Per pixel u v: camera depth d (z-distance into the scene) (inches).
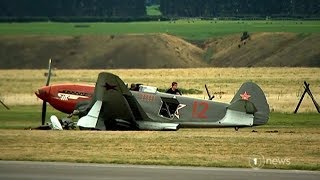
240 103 5344.5
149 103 5324.8
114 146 4419.3
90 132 4985.2
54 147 4377.5
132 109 5260.8
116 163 3895.2
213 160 3988.7
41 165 3806.6
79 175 3523.6
